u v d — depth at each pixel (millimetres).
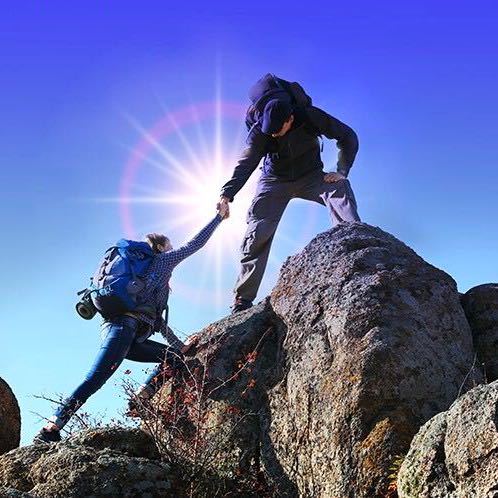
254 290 7527
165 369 6504
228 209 7297
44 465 5422
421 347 5629
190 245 6961
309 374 5738
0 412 6656
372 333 5617
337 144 7617
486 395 4465
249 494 5773
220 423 6145
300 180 7617
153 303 6707
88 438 5773
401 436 5152
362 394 5332
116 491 5285
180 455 5820
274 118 7203
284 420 5828
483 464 4273
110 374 6414
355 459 5180
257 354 6422
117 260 6691
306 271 6480
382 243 6504
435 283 6137
